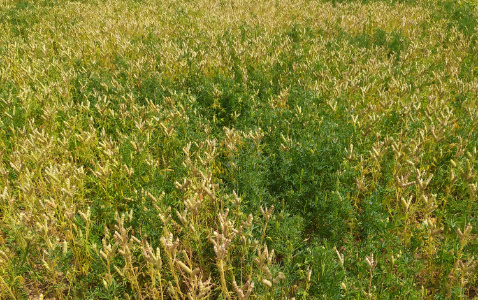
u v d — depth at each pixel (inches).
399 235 134.2
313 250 120.0
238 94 229.0
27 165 163.5
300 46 342.3
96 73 261.3
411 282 111.4
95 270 119.9
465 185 151.4
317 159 163.6
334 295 106.7
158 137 184.2
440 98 213.3
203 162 153.1
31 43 315.6
